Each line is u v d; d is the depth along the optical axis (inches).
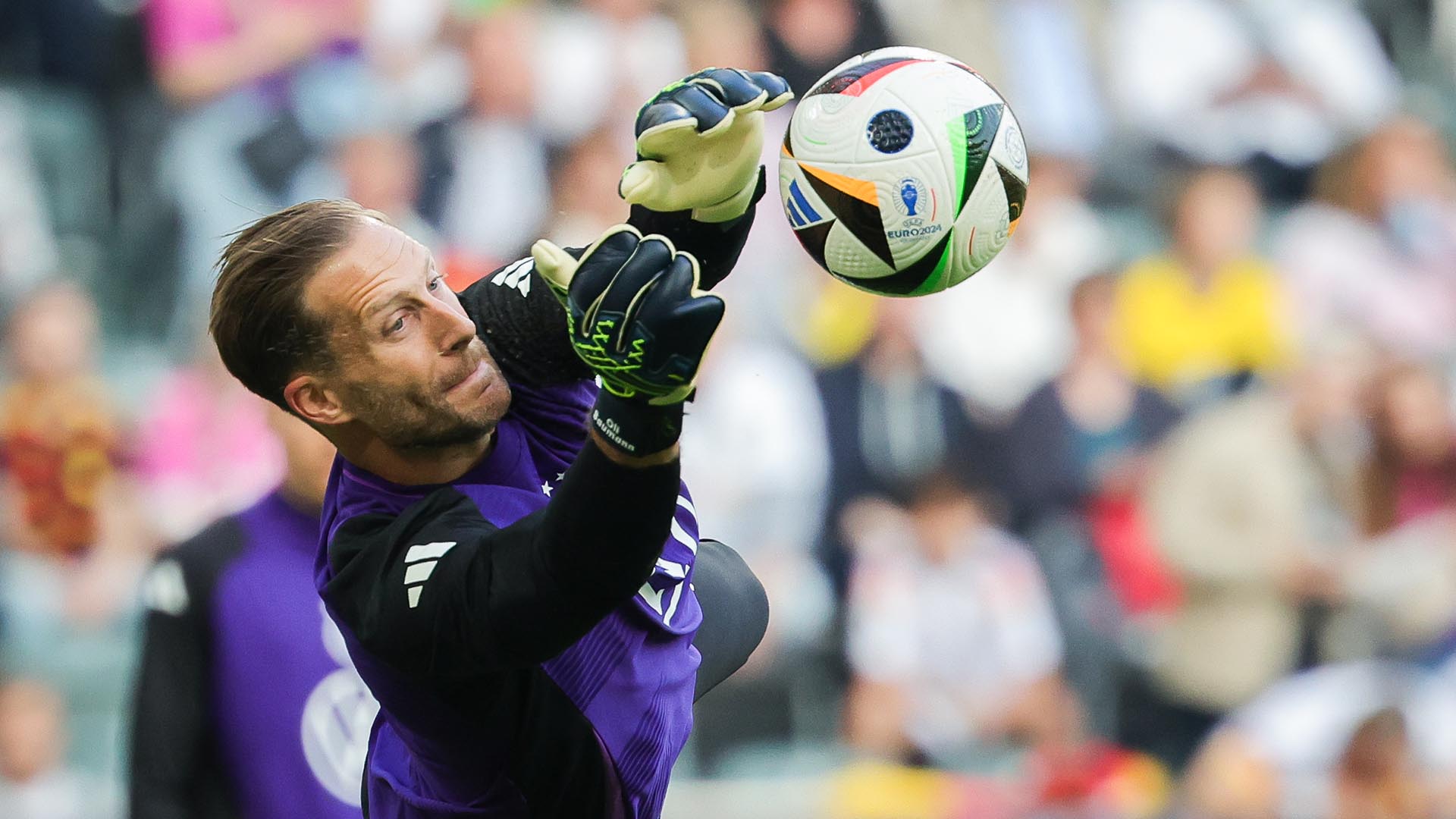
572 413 321.7
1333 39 1279.5
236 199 1071.6
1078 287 1067.9
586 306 251.1
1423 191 1195.9
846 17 1153.4
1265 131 1231.5
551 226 1059.3
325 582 303.1
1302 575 977.5
